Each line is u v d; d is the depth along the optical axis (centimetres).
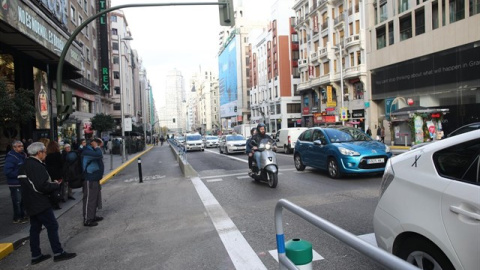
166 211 720
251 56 7769
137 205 807
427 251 253
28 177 455
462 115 2362
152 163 2130
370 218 553
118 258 460
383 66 3144
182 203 790
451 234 229
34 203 455
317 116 3944
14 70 1502
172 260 438
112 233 585
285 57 5966
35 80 1686
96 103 3909
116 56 6241
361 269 364
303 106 5116
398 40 2945
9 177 677
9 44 1309
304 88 4844
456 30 2375
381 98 3209
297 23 5078
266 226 554
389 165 313
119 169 1727
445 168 254
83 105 3350
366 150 916
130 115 6956
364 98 3453
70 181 639
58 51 1479
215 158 2119
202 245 486
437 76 2556
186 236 535
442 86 2517
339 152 934
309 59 4688
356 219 551
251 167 1006
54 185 468
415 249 265
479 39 2214
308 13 4631
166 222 630
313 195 770
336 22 3934
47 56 1518
